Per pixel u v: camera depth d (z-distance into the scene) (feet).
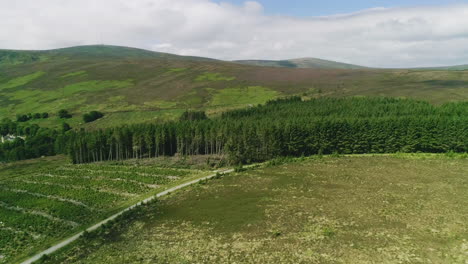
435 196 201.46
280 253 140.46
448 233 149.59
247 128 366.84
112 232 179.32
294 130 362.94
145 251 152.05
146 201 230.68
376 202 195.42
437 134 340.59
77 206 229.25
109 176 314.55
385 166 287.48
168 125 432.25
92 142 404.57
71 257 153.07
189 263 137.69
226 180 271.69
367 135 359.05
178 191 249.55
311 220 173.37
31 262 152.97
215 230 170.71
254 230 166.50
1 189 284.82
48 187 283.18
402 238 147.02
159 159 386.73
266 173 285.43
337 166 296.51
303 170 287.89
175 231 173.37
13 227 199.62
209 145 414.62
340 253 136.77
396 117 370.94
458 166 275.39
